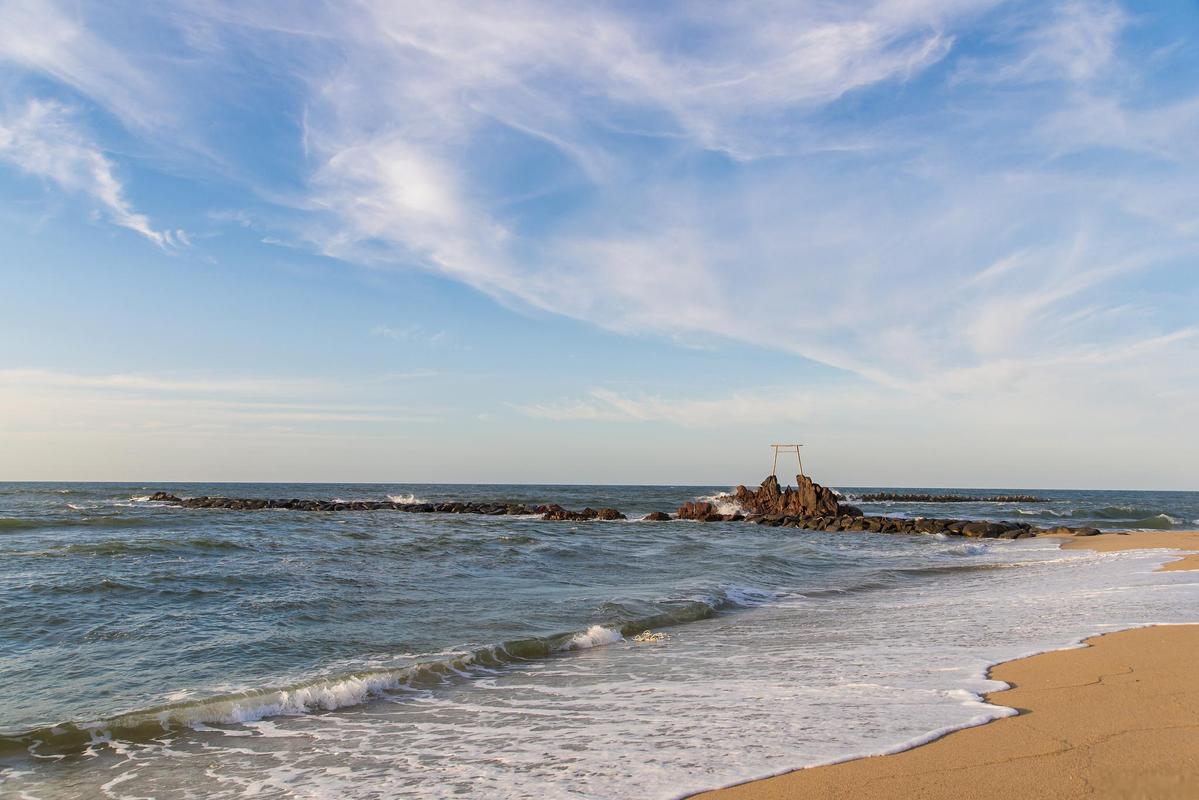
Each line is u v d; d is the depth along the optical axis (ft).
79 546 73.41
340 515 167.12
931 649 34.14
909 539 128.26
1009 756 17.66
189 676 32.71
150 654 36.17
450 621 44.73
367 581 59.00
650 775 18.94
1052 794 15.20
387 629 42.34
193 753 23.82
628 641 41.09
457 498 323.37
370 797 19.34
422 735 24.94
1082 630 35.47
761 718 23.75
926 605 51.01
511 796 18.40
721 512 190.08
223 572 59.98
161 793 20.58
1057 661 28.27
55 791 20.89
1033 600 49.21
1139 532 133.59
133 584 53.01
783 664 33.17
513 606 50.03
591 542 104.94
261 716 27.71
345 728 26.16
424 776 20.74
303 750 23.81
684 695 28.32
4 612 44.01
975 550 102.58
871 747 19.47
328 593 52.70
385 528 121.39
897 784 16.49
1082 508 277.85
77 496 269.44
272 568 63.82
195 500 223.51
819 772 17.83
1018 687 24.81
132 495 283.18
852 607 52.34
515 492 467.11
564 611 48.44
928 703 23.89
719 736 22.03
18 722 26.55
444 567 69.77
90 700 29.19
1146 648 29.27
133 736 25.46
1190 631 32.40
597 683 31.50
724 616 49.55
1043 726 19.83
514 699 29.35
